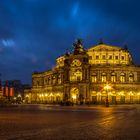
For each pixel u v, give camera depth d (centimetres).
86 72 14200
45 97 17362
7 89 15850
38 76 18562
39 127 2633
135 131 2369
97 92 14212
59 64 17900
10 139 1867
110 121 3412
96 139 1911
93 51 15988
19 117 4066
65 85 14562
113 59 15900
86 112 5797
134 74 14525
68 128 2569
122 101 14225
